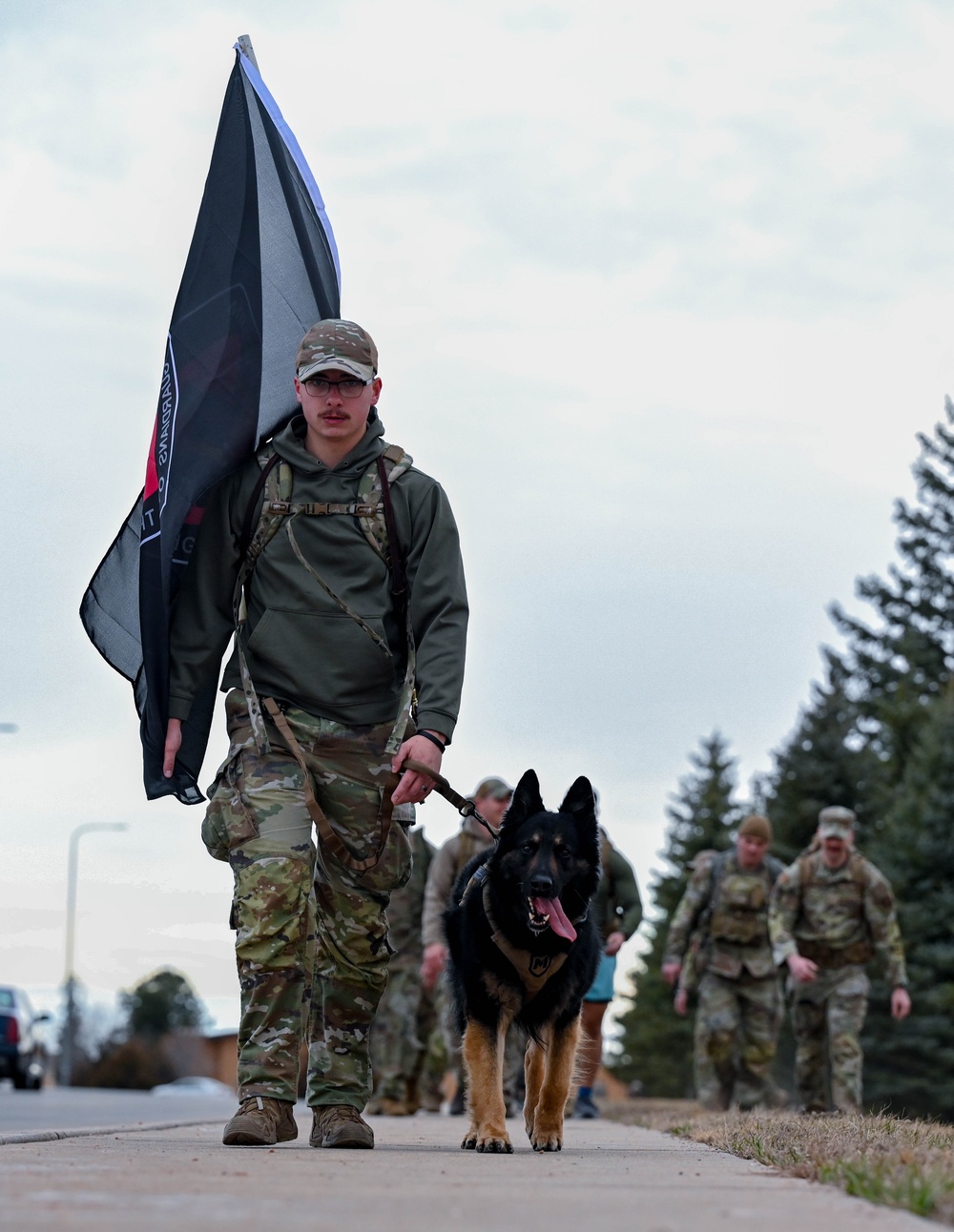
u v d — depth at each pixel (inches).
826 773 2003.0
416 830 575.5
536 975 276.8
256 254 285.0
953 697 1861.5
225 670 265.3
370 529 258.7
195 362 270.7
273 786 253.9
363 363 259.1
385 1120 485.7
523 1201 164.7
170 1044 4205.2
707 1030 564.7
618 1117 572.7
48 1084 2559.1
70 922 2234.3
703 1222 148.0
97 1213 146.0
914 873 1707.7
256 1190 169.9
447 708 254.5
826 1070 562.6
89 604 274.7
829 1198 173.2
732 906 562.6
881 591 2426.2
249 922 247.8
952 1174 171.8
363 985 262.5
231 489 263.9
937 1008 1637.6
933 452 2448.3
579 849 291.0
